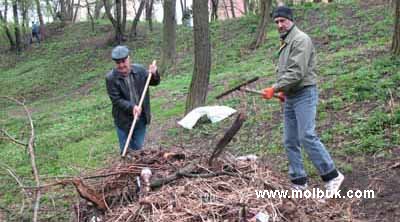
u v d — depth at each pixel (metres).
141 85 6.26
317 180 5.77
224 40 22.98
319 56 14.19
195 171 4.54
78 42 33.03
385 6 19.61
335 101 8.15
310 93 5.07
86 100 19.38
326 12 21.56
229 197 4.05
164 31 19.02
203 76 9.74
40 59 31.80
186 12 34.81
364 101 7.86
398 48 9.61
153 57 25.14
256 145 7.59
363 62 10.54
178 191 4.17
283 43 5.12
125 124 6.27
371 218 4.70
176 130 9.85
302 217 4.08
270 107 9.45
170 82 16.97
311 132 5.09
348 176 5.65
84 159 9.51
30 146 5.06
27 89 26.11
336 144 6.60
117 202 4.53
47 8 35.66
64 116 16.27
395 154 5.86
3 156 11.37
